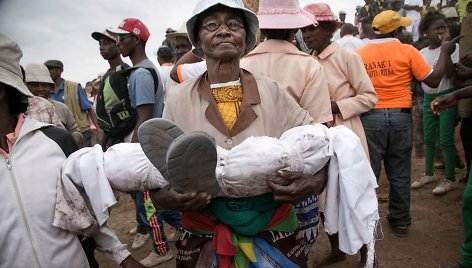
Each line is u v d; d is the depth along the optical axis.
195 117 1.77
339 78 3.02
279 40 2.55
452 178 4.58
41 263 1.60
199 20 1.76
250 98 1.74
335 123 3.01
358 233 1.56
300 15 2.52
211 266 1.63
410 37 6.79
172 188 1.48
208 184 1.42
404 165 3.64
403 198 3.66
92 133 6.08
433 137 4.81
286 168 1.48
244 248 1.57
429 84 3.54
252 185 1.49
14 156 1.61
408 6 8.81
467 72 3.77
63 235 1.66
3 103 1.63
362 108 2.96
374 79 3.53
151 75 3.35
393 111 3.51
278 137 1.84
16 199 1.58
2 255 1.59
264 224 1.60
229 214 1.56
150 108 3.31
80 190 1.64
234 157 1.48
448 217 4.04
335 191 1.60
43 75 3.84
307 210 2.18
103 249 1.78
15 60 1.61
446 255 3.38
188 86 1.83
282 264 1.61
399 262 3.33
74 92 5.60
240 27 1.73
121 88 3.40
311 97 2.42
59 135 1.75
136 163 1.54
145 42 3.62
